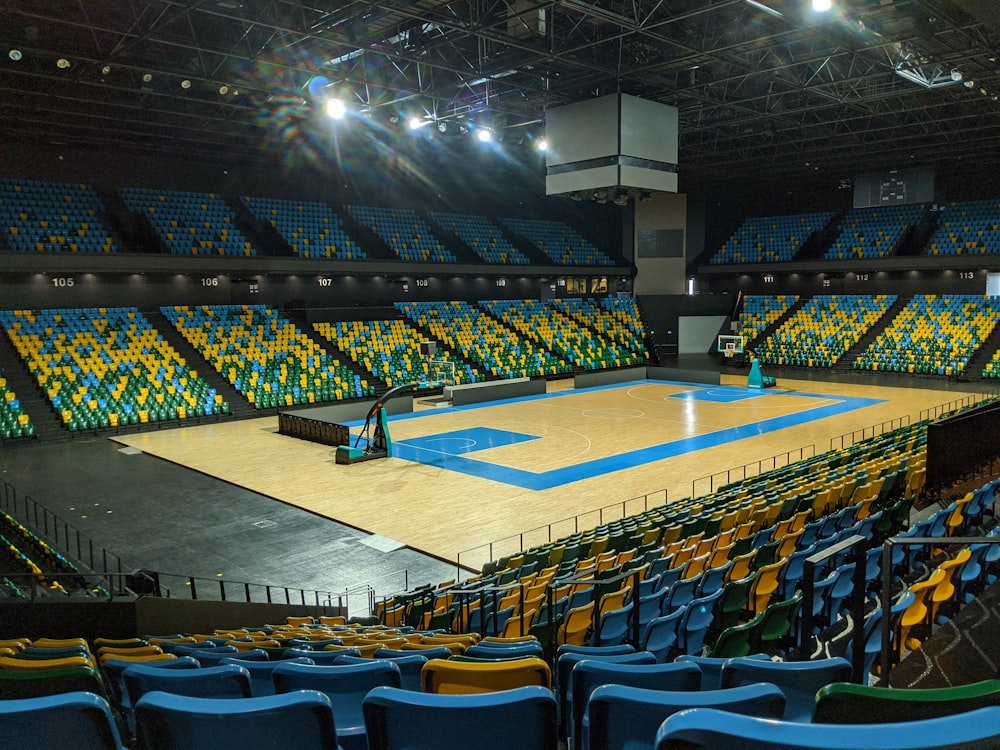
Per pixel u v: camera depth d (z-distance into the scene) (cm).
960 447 1366
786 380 3853
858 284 4584
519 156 3906
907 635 605
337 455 2198
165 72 2159
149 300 3378
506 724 225
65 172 3294
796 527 1100
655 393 3538
